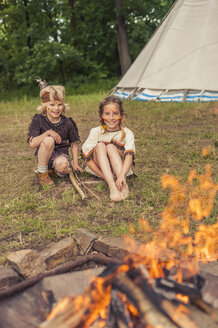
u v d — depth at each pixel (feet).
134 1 69.15
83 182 12.88
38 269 7.26
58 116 12.73
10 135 23.98
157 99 35.60
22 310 5.48
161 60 36.70
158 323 4.59
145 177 13.34
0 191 12.89
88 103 39.14
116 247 7.89
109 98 11.88
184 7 37.11
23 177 14.39
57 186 12.94
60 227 9.41
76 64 76.84
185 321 4.70
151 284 5.21
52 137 12.59
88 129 24.58
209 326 4.82
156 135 21.29
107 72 78.18
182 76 35.14
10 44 85.20
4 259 7.64
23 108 38.96
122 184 11.75
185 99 33.86
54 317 5.16
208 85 33.83
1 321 5.20
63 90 12.56
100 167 11.93
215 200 10.96
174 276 6.13
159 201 11.14
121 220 9.85
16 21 82.48
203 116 27.55
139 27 74.28
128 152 12.03
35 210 10.94
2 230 9.66
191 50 35.42
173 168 14.57
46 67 72.23
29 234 9.26
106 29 79.20
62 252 7.92
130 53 77.77
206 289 5.23
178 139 19.92
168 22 37.91
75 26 82.64
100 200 11.35
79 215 10.34
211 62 34.42
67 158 13.21
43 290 5.95
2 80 84.43
